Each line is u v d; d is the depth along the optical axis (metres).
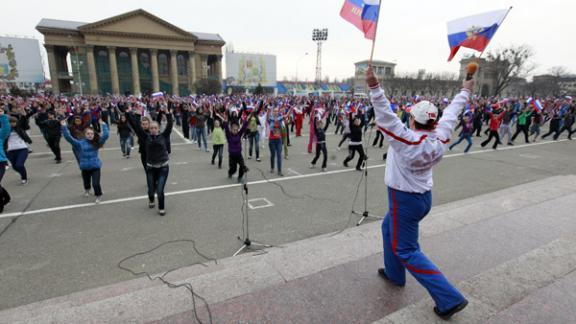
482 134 17.56
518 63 56.94
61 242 4.45
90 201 6.21
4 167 5.82
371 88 2.11
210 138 15.02
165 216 5.46
